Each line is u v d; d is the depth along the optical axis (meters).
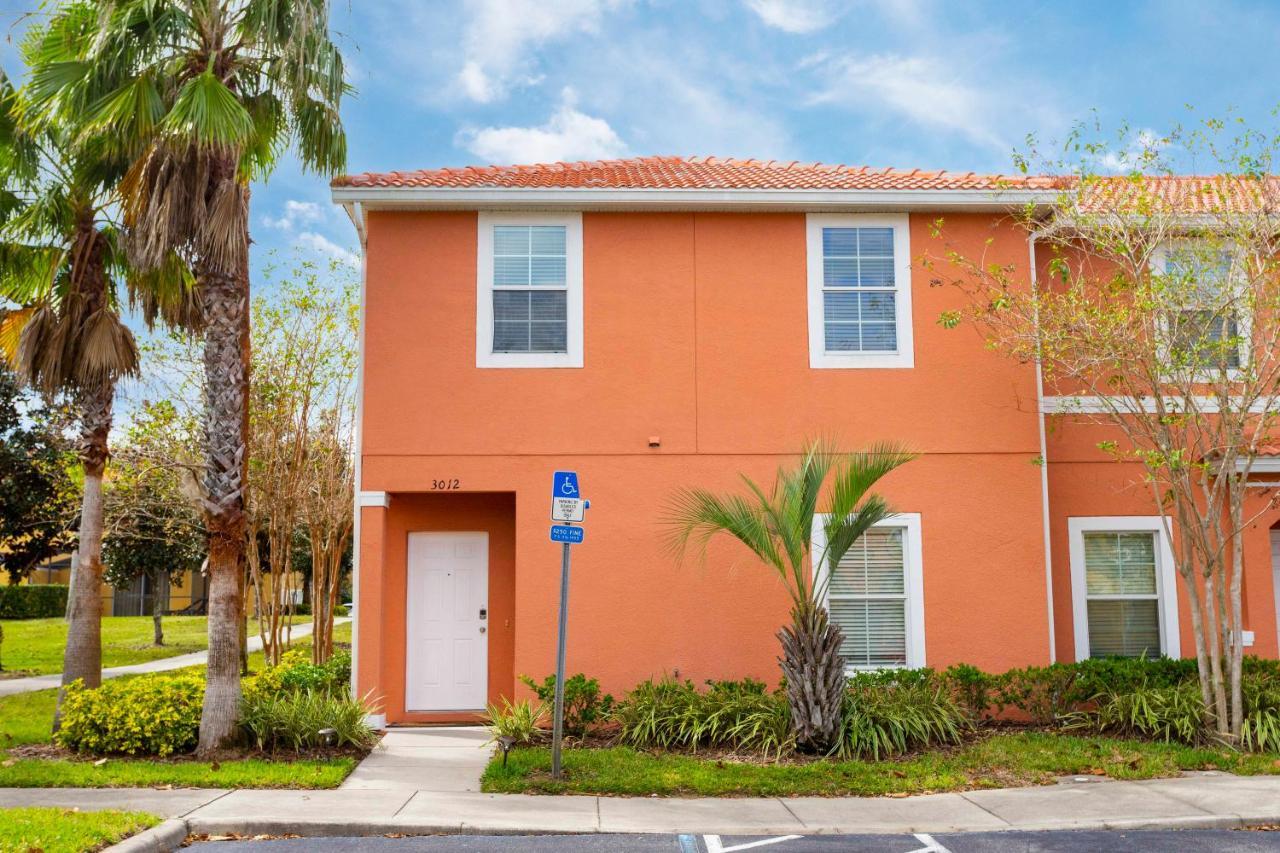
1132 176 10.96
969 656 12.06
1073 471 12.74
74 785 8.80
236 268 10.44
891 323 12.51
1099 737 10.69
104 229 12.37
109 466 16.45
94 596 11.66
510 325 12.30
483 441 12.10
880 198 12.28
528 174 12.99
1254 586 12.38
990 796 8.69
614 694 11.84
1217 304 10.91
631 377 12.26
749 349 12.35
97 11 10.42
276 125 11.04
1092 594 12.69
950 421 12.35
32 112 10.86
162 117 9.99
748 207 12.36
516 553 12.09
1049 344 11.06
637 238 12.46
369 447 12.05
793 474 10.52
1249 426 12.23
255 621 32.31
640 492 12.12
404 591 12.77
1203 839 7.48
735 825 7.82
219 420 10.33
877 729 10.11
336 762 9.78
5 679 17.56
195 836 7.55
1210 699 10.55
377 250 12.30
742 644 11.96
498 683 12.84
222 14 10.46
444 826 7.73
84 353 11.77
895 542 12.29
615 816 8.07
